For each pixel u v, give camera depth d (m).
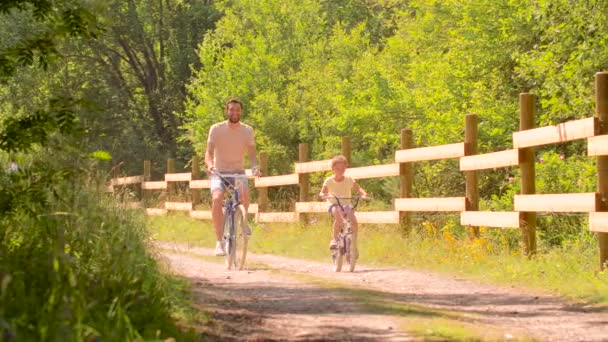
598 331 7.28
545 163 15.68
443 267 12.84
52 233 7.11
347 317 7.41
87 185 8.45
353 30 32.22
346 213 13.32
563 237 14.39
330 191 13.56
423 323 7.09
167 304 6.64
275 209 25.66
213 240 19.95
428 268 13.04
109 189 9.70
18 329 4.73
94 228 7.58
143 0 43.88
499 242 14.49
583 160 15.95
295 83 32.69
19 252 6.66
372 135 23.64
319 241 17.14
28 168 7.09
